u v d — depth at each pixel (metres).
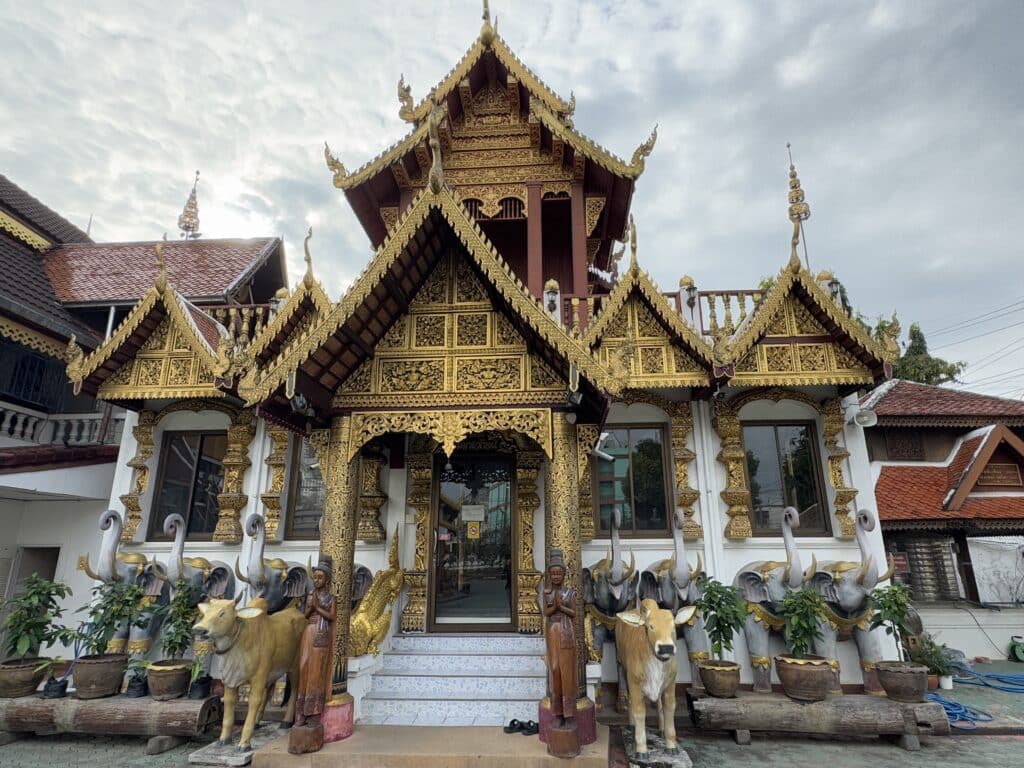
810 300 9.25
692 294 9.79
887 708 7.29
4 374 11.23
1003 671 11.30
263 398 6.92
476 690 7.98
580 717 6.31
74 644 10.27
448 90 11.82
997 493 12.27
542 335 6.86
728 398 9.62
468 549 9.89
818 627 8.02
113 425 11.98
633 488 9.70
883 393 14.49
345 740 6.54
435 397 7.66
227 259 15.05
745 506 9.23
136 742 7.70
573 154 11.54
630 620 6.60
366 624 8.05
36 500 11.88
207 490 10.45
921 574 14.27
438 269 8.21
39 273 13.60
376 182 11.98
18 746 7.52
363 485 9.80
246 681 6.85
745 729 7.39
